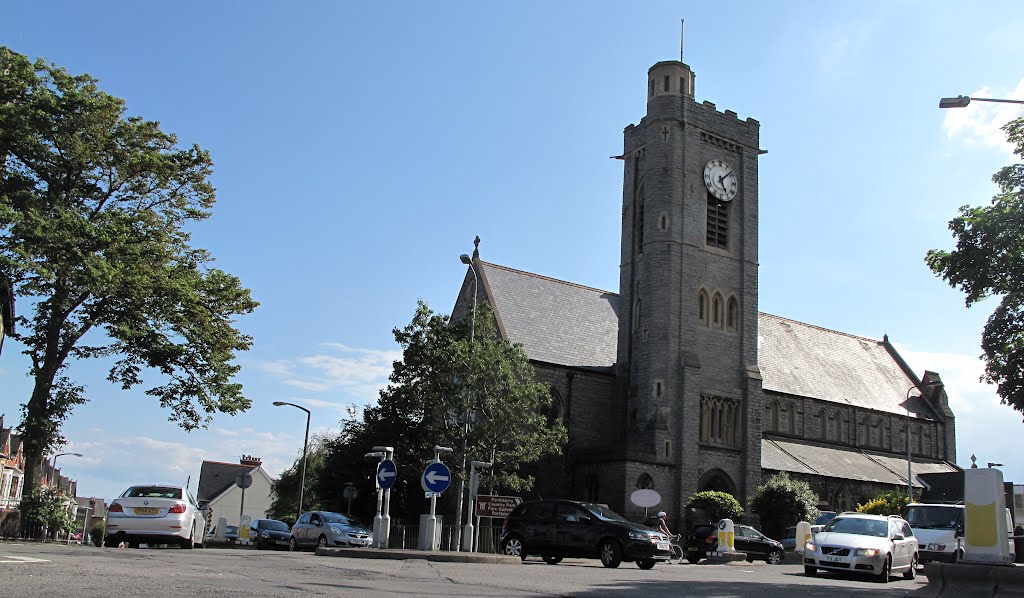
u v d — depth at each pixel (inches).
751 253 2600.9
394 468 1312.7
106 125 1600.6
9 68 1547.7
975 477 743.7
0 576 536.1
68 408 1579.7
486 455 1867.6
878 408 3171.8
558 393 2445.9
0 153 1530.5
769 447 2736.2
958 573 697.6
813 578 1093.1
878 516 1202.0
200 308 1664.6
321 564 871.1
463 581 721.0
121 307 1608.0
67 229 1469.0
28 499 1469.0
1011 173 1322.6
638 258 2551.7
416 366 1911.9
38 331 1599.4
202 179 1743.4
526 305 2613.2
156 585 536.7
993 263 1272.1
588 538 1157.1
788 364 3083.2
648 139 2561.5
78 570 605.3
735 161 2642.7
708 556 1651.1
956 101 1045.2
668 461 2304.4
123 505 1056.8
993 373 1316.4
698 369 2399.1
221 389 1692.9
